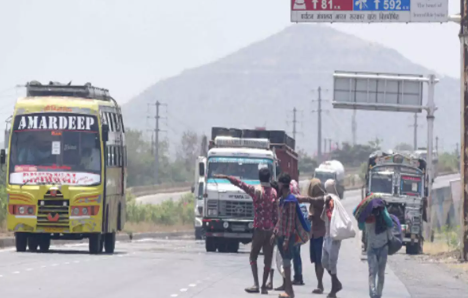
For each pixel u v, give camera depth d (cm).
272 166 8381
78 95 7081
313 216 4488
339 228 4319
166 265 5962
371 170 9956
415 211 9781
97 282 4622
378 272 4253
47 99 6881
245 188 4391
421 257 8750
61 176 6738
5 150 6900
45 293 4041
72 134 6819
